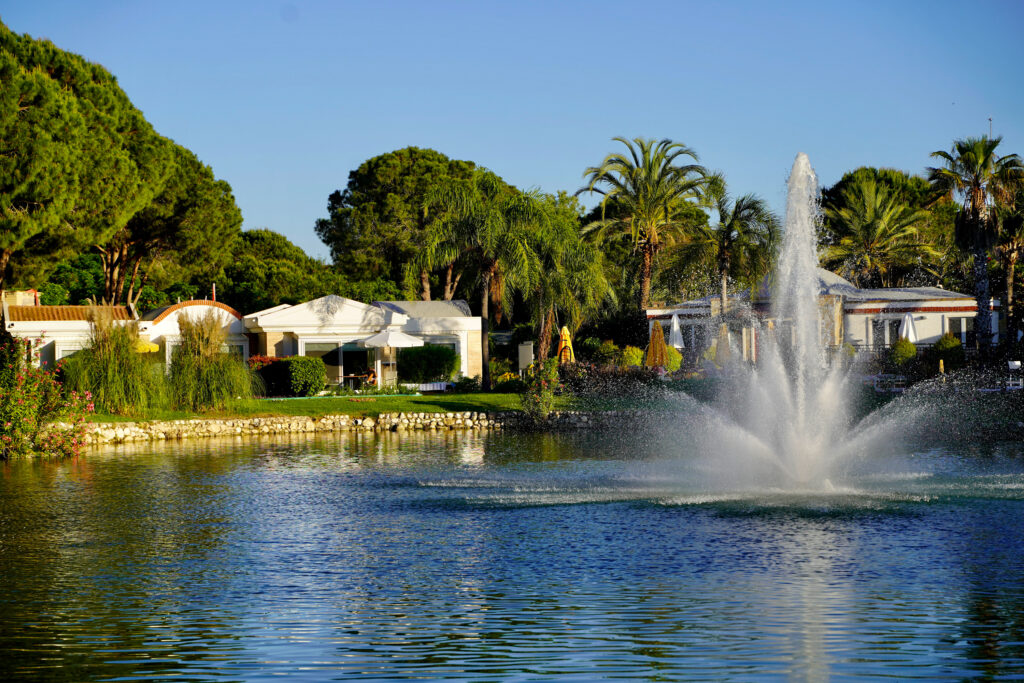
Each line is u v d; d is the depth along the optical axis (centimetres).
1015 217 5309
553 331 5800
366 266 7669
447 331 5334
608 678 968
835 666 993
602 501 2022
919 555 1488
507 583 1360
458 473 2547
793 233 2827
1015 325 5503
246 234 8994
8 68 3928
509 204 4781
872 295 5512
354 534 1722
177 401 4009
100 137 4372
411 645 1082
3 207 3906
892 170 8100
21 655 1053
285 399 4403
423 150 8038
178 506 2045
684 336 5662
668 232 6144
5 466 2834
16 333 4588
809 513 1847
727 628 1129
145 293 7100
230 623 1177
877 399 4044
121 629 1154
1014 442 3180
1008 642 1066
